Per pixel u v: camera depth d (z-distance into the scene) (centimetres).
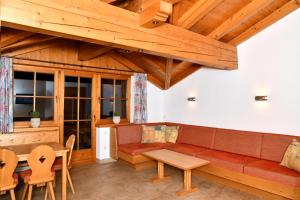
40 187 340
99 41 239
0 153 237
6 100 355
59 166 312
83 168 435
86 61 457
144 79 545
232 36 408
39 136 381
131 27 259
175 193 324
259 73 388
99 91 490
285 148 337
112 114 520
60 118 430
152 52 289
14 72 383
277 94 363
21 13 187
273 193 293
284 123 354
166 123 561
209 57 360
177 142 499
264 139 366
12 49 360
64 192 290
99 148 477
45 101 418
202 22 365
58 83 430
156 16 243
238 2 331
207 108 479
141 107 538
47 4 201
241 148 388
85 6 224
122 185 352
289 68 350
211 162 365
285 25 355
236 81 423
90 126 482
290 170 294
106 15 239
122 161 471
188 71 519
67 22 212
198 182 368
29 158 256
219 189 338
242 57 413
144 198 307
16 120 385
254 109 395
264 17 371
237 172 329
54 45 413
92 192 325
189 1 324
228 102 437
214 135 438
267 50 377
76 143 459
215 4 312
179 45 312
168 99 584
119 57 502
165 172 416
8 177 245
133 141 494
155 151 407
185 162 334
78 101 460
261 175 301
